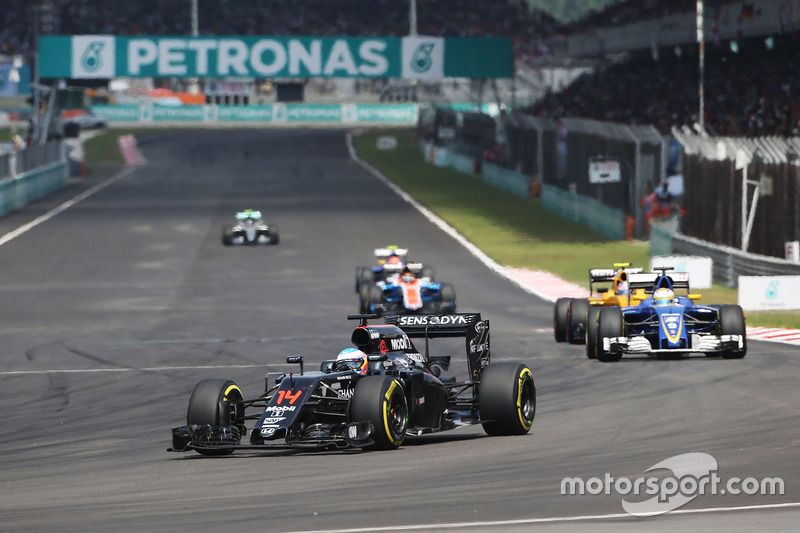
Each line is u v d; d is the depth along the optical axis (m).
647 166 157.00
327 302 112.69
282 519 31.34
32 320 105.31
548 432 46.19
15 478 41.38
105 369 76.12
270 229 159.88
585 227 172.00
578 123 186.38
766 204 110.69
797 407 49.97
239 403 43.59
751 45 198.62
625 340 67.44
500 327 92.94
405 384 43.31
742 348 66.44
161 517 32.38
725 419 47.66
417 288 98.25
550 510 31.31
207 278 131.88
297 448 41.19
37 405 62.84
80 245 161.25
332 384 43.16
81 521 32.31
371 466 39.34
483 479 36.44
